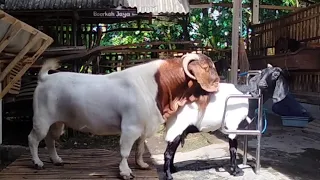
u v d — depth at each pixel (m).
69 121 3.49
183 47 8.93
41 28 7.83
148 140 6.82
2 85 4.07
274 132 7.35
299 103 8.75
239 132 4.28
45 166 3.75
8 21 2.97
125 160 3.38
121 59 8.27
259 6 10.77
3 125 7.91
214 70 4.00
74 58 7.25
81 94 3.38
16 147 5.48
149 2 7.68
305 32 8.84
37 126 3.47
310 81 8.88
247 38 12.17
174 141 4.08
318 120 7.73
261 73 4.42
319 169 4.83
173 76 3.62
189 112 4.02
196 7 8.30
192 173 4.55
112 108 3.35
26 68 3.86
